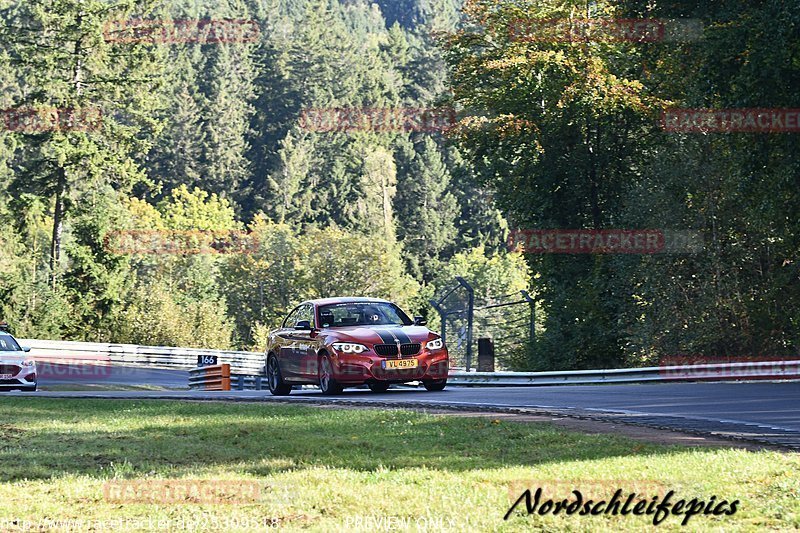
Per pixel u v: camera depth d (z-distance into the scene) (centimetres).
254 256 17200
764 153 4728
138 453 1939
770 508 1304
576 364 6888
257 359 8594
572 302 6875
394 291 16638
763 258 5672
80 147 11281
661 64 5716
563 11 6688
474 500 1384
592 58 6384
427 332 3306
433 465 1694
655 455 1705
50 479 1653
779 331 5462
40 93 11281
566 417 2350
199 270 17325
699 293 5700
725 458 1644
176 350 8669
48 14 11431
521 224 7225
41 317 10344
